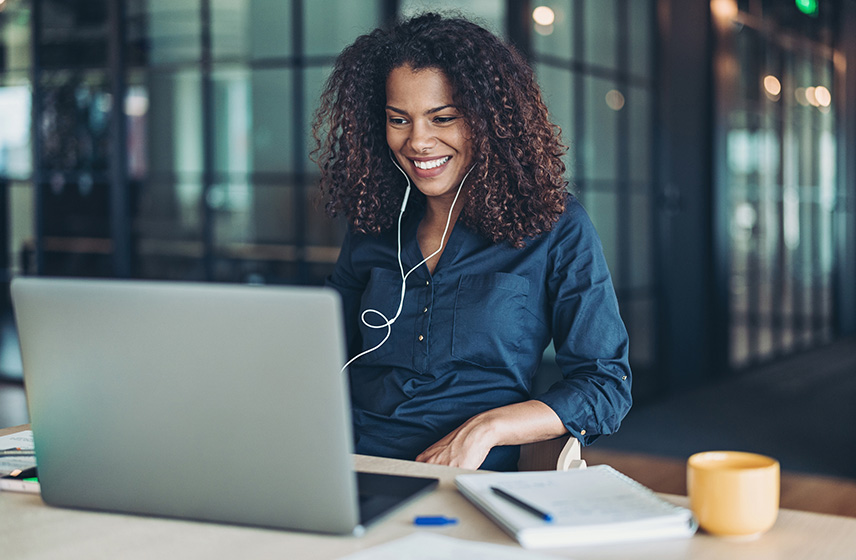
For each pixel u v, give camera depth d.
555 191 1.45
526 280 1.45
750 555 0.85
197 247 4.48
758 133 5.84
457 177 1.50
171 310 0.89
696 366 5.34
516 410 1.32
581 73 4.31
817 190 6.72
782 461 3.66
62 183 4.97
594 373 1.39
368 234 1.61
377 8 3.85
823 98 6.77
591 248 1.46
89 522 0.96
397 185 1.60
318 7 4.02
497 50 1.47
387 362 1.48
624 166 4.69
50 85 4.94
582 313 1.42
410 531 0.91
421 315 1.47
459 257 1.48
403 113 1.48
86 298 0.93
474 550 0.82
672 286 5.09
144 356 0.92
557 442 1.35
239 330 0.87
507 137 1.44
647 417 4.49
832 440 4.02
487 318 1.43
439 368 1.44
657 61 4.98
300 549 0.87
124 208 4.67
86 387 0.95
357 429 1.48
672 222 5.09
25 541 0.91
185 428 0.92
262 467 0.90
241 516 0.92
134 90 4.62
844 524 0.93
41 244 5.06
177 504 0.95
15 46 5.08
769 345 6.12
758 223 5.88
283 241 4.21
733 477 0.87
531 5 3.93
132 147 4.66
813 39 6.58
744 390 5.21
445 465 1.22
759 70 5.81
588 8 4.36
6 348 5.24
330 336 0.85
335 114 1.65
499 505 0.94
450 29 1.48
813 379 5.54
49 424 0.98
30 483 1.08
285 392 0.87
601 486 0.99
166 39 4.48
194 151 4.45
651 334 4.92
